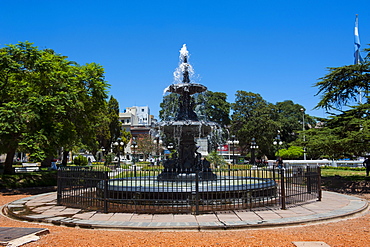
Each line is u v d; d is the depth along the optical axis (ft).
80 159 118.52
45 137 48.14
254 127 148.87
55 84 54.85
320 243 18.21
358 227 23.06
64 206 32.37
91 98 64.18
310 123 186.09
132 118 250.37
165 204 29.60
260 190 32.81
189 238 19.98
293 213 27.37
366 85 58.85
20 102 49.44
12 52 49.08
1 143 50.96
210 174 39.06
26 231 20.77
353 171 81.92
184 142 40.52
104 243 18.79
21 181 58.39
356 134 47.14
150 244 18.53
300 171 35.01
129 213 27.81
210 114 147.43
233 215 26.53
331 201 34.53
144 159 168.04
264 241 18.95
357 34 109.19
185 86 40.50
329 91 61.52
